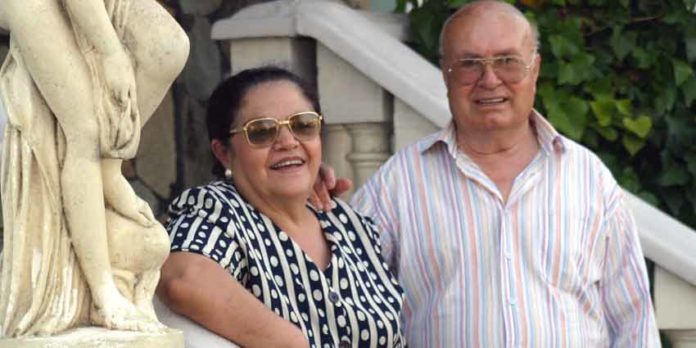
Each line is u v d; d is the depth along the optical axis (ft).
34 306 11.53
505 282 16.08
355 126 19.71
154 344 11.64
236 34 20.08
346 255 14.82
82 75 11.51
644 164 22.38
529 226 16.26
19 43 11.32
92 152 11.66
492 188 16.40
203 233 13.80
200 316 13.39
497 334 15.98
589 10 22.16
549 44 21.48
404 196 16.67
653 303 18.42
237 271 13.89
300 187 14.44
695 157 22.21
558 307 16.06
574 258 16.21
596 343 16.40
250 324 13.52
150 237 12.06
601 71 22.11
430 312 16.33
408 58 19.57
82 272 11.80
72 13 11.46
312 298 14.24
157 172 21.36
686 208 22.40
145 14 11.98
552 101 21.53
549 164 16.56
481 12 16.53
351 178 19.83
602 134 21.77
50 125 11.60
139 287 12.11
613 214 16.56
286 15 19.90
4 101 11.55
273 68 14.88
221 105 14.69
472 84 16.43
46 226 11.60
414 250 16.53
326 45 19.66
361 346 14.38
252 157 14.42
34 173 11.60
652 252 18.22
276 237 14.38
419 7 21.39
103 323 11.76
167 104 21.50
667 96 22.17
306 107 14.56
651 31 22.33
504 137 16.47
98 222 11.72
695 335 18.43
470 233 16.34
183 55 12.08
